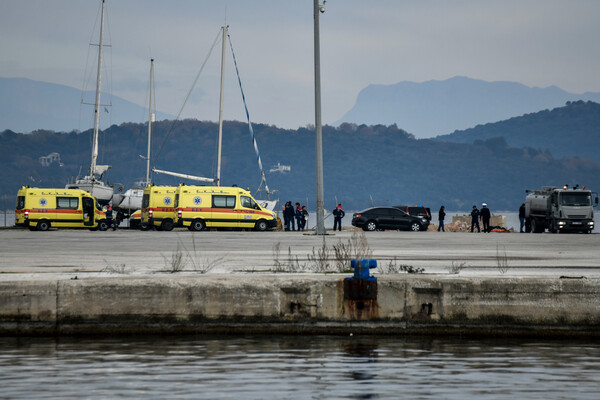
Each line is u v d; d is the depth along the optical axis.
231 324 39.59
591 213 144.50
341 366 32.16
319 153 117.44
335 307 39.78
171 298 39.47
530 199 160.38
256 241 102.31
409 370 31.44
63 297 39.09
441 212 157.75
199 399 26.78
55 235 121.62
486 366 32.38
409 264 59.84
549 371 31.42
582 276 41.41
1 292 38.94
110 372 30.80
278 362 32.88
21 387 28.33
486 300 39.72
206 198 145.50
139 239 107.56
